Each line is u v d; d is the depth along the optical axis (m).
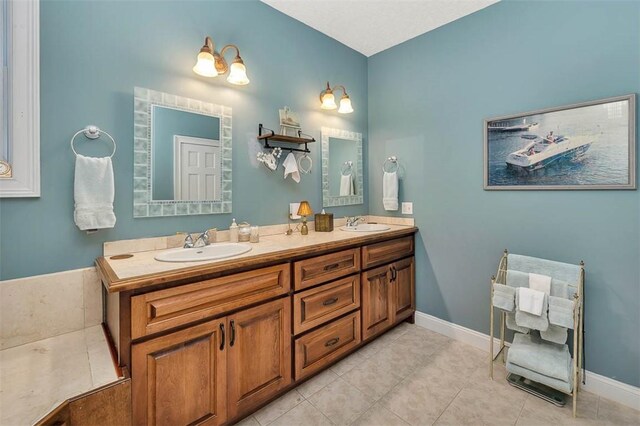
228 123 1.93
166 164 1.68
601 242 1.68
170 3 1.68
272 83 2.17
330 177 2.61
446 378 1.85
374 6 2.14
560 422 1.48
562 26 1.78
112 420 1.01
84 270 1.42
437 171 2.43
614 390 1.65
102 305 1.46
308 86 2.41
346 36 2.55
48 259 1.34
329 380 1.83
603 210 1.67
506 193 2.05
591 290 1.72
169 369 1.19
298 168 2.36
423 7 2.14
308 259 1.71
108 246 1.50
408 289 2.53
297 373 1.66
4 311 1.23
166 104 1.67
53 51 1.34
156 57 1.64
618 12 1.60
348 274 1.97
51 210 1.35
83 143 1.42
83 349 1.23
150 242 1.62
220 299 1.33
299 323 1.67
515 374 1.83
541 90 1.87
